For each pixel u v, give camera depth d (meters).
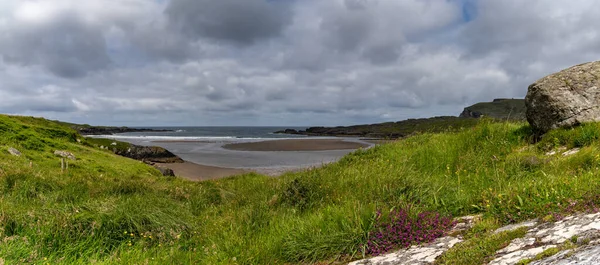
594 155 6.52
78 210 6.91
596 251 2.38
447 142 11.20
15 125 20.31
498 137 10.40
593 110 8.72
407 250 4.38
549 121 9.48
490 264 3.08
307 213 7.09
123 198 9.18
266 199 9.16
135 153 38.47
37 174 10.19
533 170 7.24
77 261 5.23
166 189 12.11
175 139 89.50
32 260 4.89
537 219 3.91
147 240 6.67
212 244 6.19
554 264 2.50
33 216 6.23
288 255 5.22
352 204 6.12
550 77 9.87
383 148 13.74
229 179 18.59
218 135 128.38
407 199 6.16
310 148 56.62
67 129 27.28
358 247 4.84
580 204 3.81
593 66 9.43
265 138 97.19
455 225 4.80
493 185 6.43
